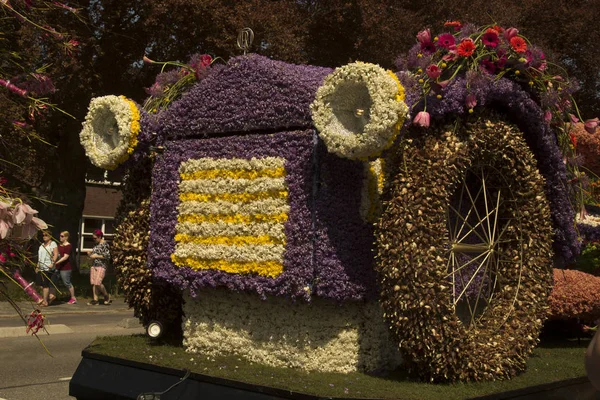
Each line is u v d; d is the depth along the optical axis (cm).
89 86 1538
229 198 476
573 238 525
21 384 696
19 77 298
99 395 477
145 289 541
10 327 1070
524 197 482
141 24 1536
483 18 1475
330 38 1639
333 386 389
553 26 1694
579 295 617
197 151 496
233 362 461
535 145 492
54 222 1880
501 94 452
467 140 448
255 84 475
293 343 455
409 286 406
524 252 486
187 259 493
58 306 1439
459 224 503
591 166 688
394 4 1550
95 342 535
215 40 1431
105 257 1526
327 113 409
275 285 445
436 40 445
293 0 1549
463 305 523
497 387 407
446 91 434
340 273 429
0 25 302
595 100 1836
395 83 398
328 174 437
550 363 500
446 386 403
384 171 459
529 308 474
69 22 1284
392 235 414
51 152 1811
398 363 470
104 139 519
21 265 253
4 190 243
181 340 549
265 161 456
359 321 452
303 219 436
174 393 434
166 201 508
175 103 517
